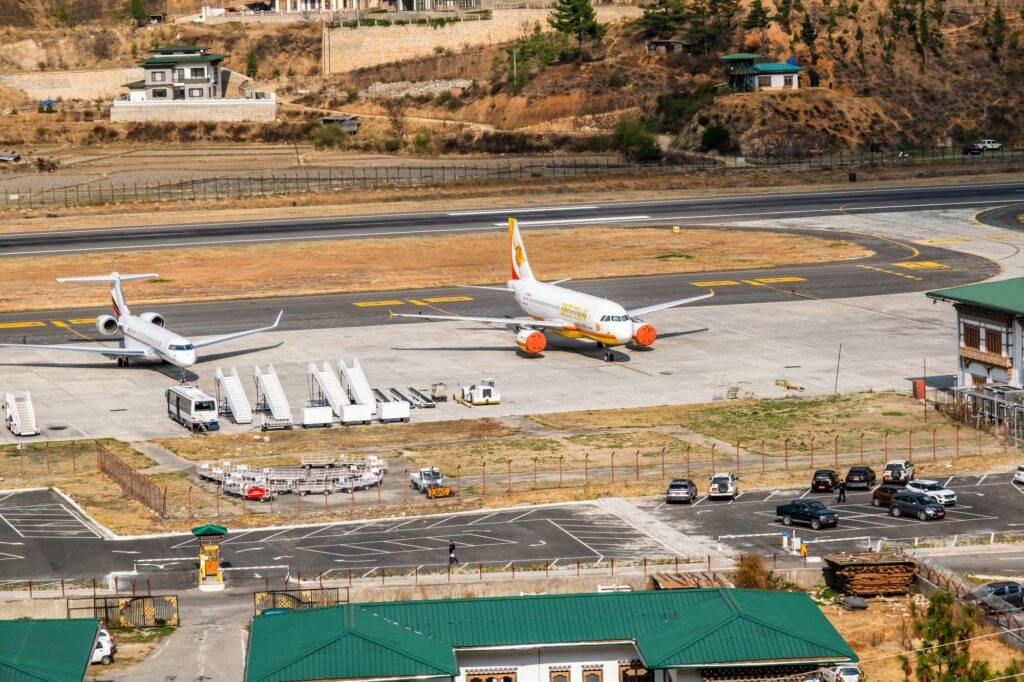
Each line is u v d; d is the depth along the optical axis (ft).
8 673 414.00
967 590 543.80
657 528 650.02
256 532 654.94
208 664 494.59
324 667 404.57
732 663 410.93
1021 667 466.29
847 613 541.75
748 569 554.46
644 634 428.56
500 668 427.74
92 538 646.74
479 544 628.69
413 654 410.11
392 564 601.21
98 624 460.55
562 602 443.73
